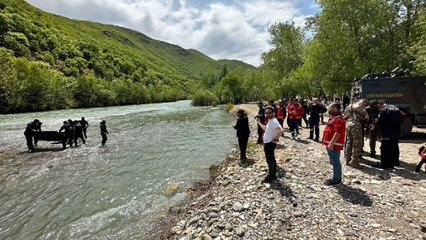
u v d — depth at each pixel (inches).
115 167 522.9
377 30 957.2
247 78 3171.8
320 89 1644.9
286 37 1935.3
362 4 954.1
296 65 1939.0
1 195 386.0
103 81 3565.5
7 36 3617.1
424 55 732.0
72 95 2800.2
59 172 494.9
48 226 294.5
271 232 208.4
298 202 254.4
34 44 3944.4
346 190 278.2
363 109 353.7
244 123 448.8
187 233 234.2
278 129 307.6
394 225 207.6
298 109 608.4
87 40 6540.4
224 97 3218.5
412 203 244.5
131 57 7421.3
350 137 361.4
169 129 1055.6
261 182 315.3
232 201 274.2
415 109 510.3
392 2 971.9
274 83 1978.3
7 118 1563.7
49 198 373.1
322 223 215.2
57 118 1547.7
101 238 266.7
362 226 207.9
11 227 293.9
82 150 685.3
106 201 359.6
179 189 394.3
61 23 7071.9
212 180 396.8
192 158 577.9
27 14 5403.5
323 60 1072.2
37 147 733.9
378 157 407.2
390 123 341.1
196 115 1704.0
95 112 2053.4
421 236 191.2
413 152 422.0
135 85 3858.3
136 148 699.4
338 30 1017.5
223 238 207.9
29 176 472.1
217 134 900.0
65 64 4222.4
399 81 518.6
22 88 2089.1
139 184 422.9
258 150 514.6
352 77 986.1
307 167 367.6
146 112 2023.9
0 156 628.7
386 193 268.2
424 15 773.3
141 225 289.4
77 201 361.4
